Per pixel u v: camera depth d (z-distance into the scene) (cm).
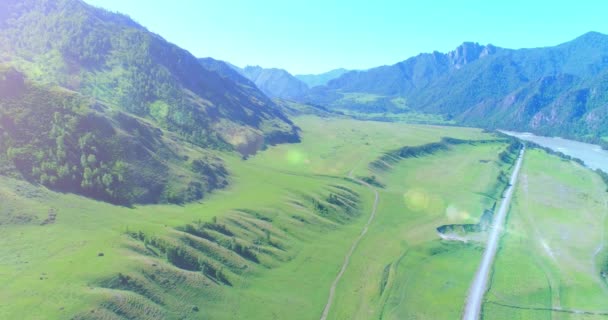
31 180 11412
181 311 8375
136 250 9556
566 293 11338
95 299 7450
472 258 13325
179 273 9275
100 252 9012
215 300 9119
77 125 13950
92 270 8238
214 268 10125
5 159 11512
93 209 11356
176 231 10756
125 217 11450
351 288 10744
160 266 9169
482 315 10106
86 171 12475
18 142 12300
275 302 9681
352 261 12169
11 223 9456
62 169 12069
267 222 13388
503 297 11000
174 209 13100
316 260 12000
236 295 9556
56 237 9425
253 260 11188
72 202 11306
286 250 12181
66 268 8212
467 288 11394
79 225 10250
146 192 13462
